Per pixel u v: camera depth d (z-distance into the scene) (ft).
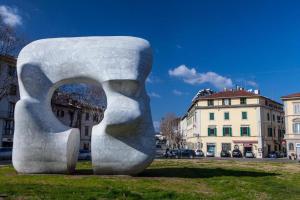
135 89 47.62
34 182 40.40
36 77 49.90
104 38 50.24
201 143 226.17
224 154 205.67
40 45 51.24
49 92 50.08
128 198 31.96
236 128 219.41
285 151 229.86
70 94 141.49
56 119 50.42
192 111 258.78
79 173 51.98
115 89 47.44
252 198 34.14
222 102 224.74
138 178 46.03
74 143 50.67
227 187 40.88
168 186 39.96
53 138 48.60
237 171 62.08
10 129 163.22
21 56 51.39
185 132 318.04
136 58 48.21
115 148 46.85
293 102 197.88
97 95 141.59
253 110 217.15
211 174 55.36
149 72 50.03
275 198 34.94
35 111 48.93
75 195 32.42
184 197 33.24
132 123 45.68
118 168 47.11
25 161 48.83
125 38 50.06
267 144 219.82
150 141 47.75
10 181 41.09
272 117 231.09
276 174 58.85
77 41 50.57
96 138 47.09
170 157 163.32
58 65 49.78
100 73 47.98
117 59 47.96
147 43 50.62
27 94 49.96
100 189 35.83
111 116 45.55
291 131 196.95
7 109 157.99
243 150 215.72
